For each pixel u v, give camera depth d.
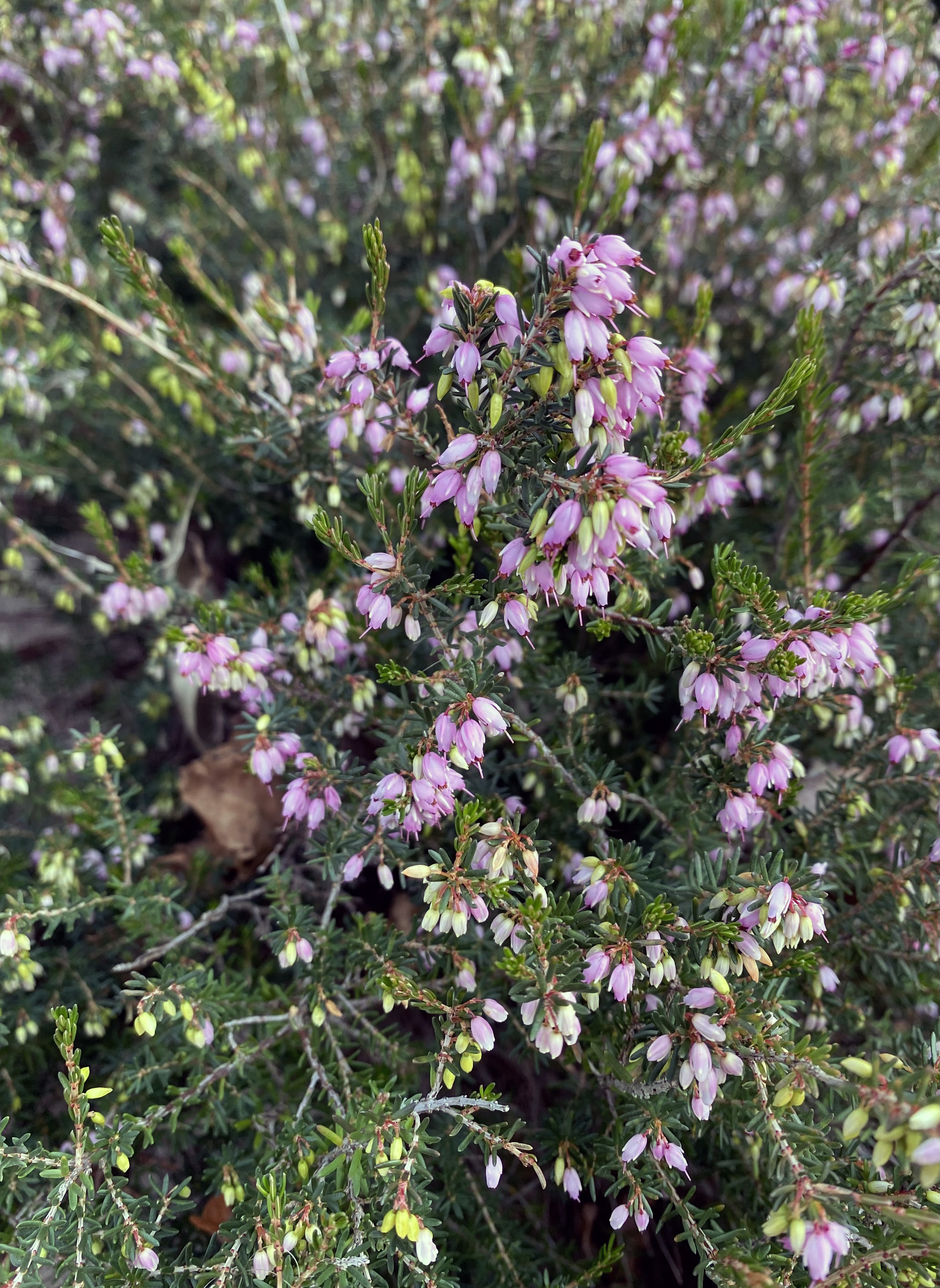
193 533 4.15
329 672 2.62
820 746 2.98
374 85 4.23
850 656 1.88
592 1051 2.15
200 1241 2.60
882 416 3.06
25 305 3.37
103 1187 2.10
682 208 3.63
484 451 1.68
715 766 2.22
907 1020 2.72
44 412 3.42
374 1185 1.90
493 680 1.85
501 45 3.61
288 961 2.22
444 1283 1.87
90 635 4.34
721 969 1.81
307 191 4.29
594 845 2.30
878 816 2.46
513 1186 2.71
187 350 2.79
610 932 1.86
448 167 4.07
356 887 3.17
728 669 1.93
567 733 2.54
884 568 3.46
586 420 1.54
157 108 4.24
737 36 3.10
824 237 3.87
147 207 4.50
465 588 1.89
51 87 4.22
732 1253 1.76
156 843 3.61
